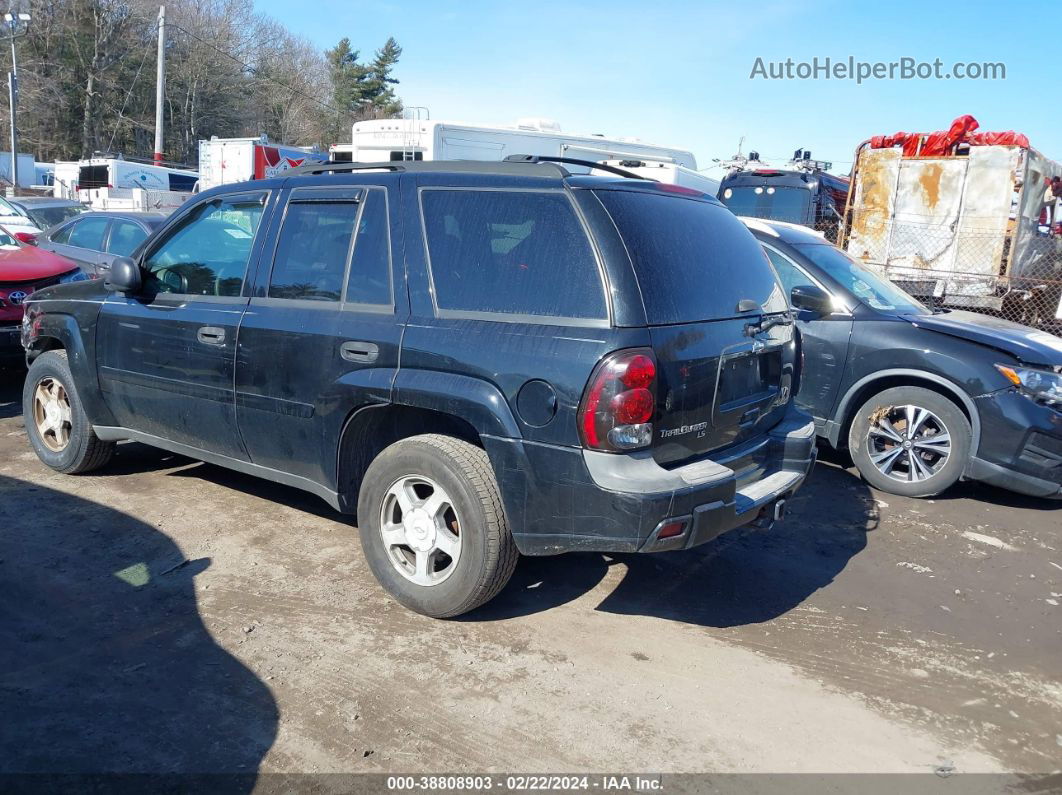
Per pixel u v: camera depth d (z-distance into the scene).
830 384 6.25
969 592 4.54
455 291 3.73
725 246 4.03
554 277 3.50
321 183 4.30
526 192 3.65
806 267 6.44
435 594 3.81
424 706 3.26
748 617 4.12
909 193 13.11
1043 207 14.02
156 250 4.99
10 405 7.49
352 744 3.02
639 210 3.65
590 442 3.32
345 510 4.24
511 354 3.49
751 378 4.01
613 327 3.33
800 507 5.74
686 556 4.81
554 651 3.71
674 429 3.51
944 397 5.84
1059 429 5.56
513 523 3.57
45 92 50.41
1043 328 12.24
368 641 3.71
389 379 3.78
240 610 3.93
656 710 3.31
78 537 4.66
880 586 4.55
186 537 4.71
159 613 3.88
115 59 53.47
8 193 34.16
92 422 5.31
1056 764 3.10
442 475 3.70
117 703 3.20
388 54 74.50
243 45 60.47
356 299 4.01
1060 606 4.42
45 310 5.49
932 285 12.59
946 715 3.38
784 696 3.45
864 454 6.17
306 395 4.12
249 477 5.75
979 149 12.46
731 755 3.06
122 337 4.97
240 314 4.40
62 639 3.63
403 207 3.95
